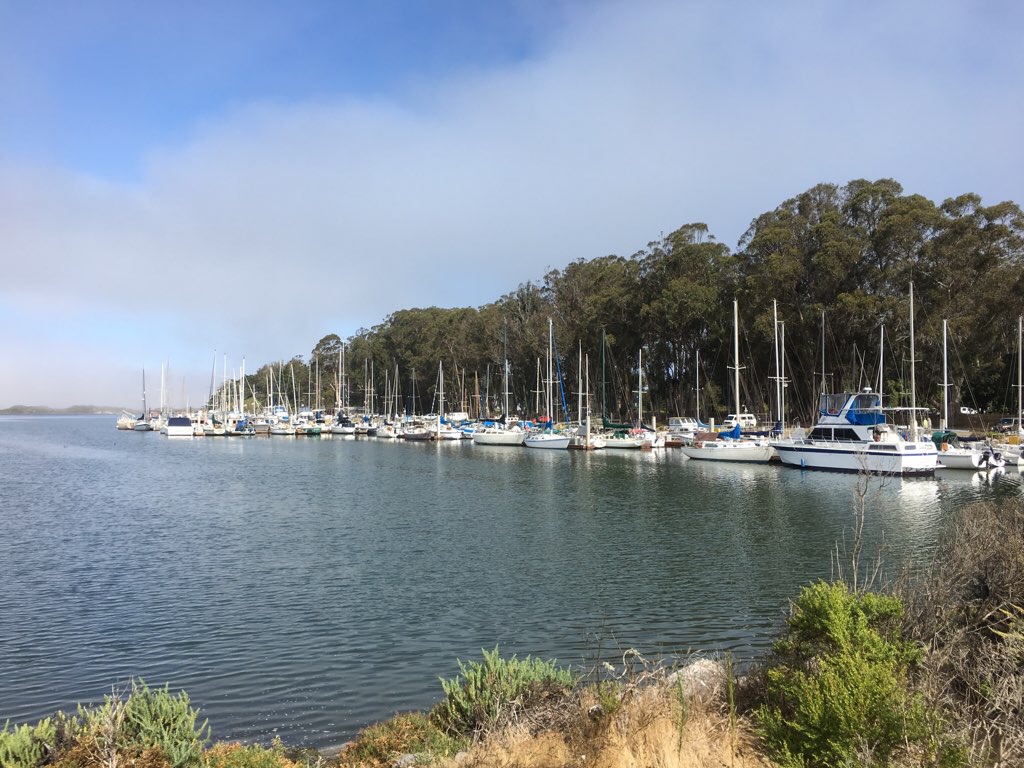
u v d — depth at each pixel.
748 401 71.88
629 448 61.81
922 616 7.46
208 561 19.45
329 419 112.06
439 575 17.53
